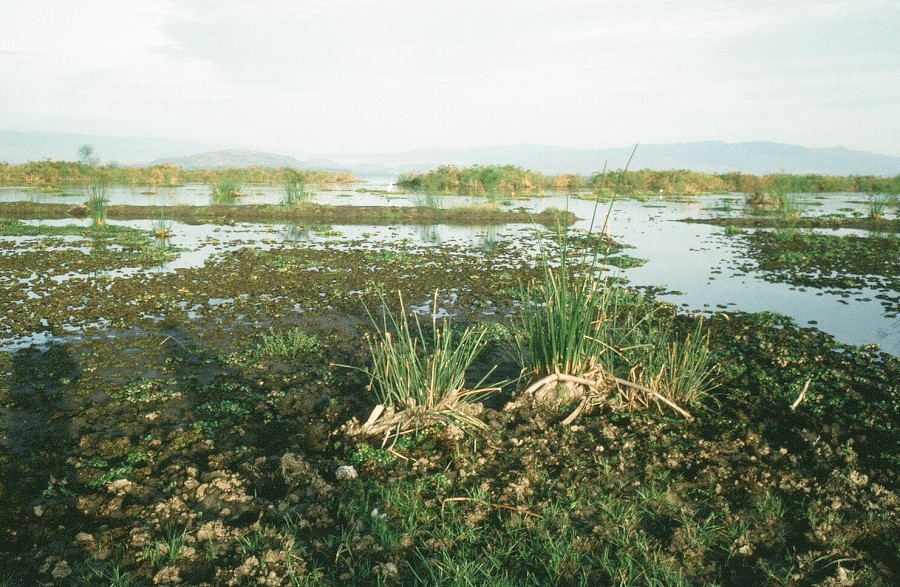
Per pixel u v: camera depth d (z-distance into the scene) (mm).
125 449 5039
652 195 46719
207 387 6406
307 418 5641
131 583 3410
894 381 6875
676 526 4016
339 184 64625
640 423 5578
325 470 4664
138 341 7938
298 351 7668
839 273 14141
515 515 4078
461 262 14641
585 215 28891
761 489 4438
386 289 11461
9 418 5613
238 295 10734
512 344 8062
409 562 3625
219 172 58875
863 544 3879
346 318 9375
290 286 11594
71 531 3852
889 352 8094
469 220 26078
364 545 3682
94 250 15945
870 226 24656
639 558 3682
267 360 7316
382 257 14984
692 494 4410
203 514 4098
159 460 4863
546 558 3670
